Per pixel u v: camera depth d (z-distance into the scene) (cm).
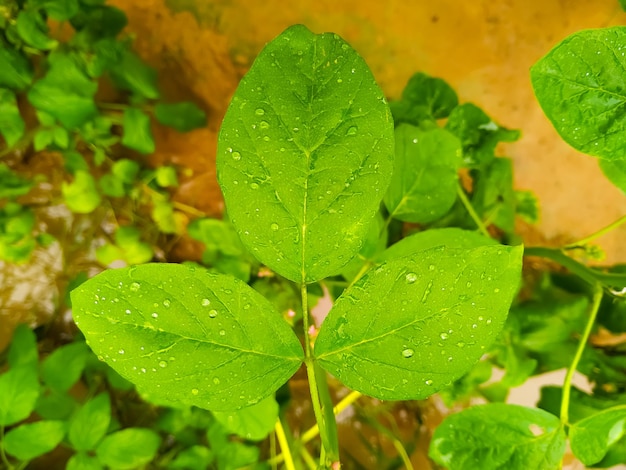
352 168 14
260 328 14
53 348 34
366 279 13
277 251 14
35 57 33
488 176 31
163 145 37
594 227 38
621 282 25
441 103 30
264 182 13
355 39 39
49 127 32
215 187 37
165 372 13
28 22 29
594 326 29
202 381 14
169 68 37
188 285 13
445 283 13
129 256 34
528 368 28
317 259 14
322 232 14
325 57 13
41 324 34
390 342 14
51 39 30
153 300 13
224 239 30
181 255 36
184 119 33
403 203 25
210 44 38
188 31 38
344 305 14
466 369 13
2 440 25
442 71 39
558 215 38
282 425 29
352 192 14
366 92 13
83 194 33
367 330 14
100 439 25
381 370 14
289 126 13
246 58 38
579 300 28
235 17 38
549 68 16
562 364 28
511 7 39
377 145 13
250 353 14
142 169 35
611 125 16
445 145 24
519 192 35
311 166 13
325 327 14
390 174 14
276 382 14
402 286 13
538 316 28
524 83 39
